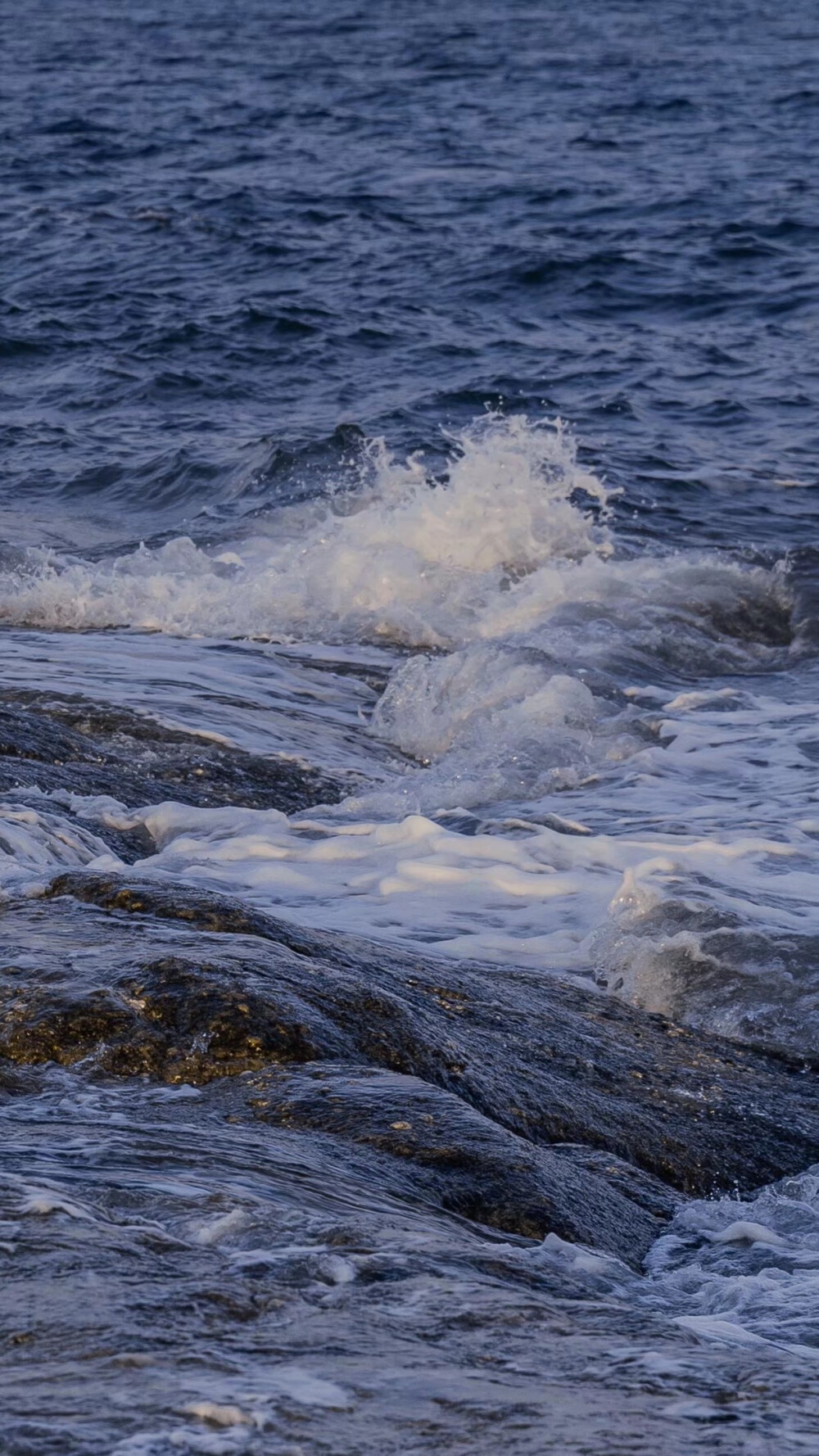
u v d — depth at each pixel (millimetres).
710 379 23062
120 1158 3436
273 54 68875
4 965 5090
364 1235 2756
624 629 13461
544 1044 5617
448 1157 4133
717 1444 1801
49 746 9516
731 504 17344
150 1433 1721
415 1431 1785
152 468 18984
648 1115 5273
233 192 36094
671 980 6621
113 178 38469
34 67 63594
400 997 5477
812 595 14328
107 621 13781
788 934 6961
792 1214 4598
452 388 22438
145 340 25141
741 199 35094
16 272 29562
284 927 5922
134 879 6164
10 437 20688
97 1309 2160
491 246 30812
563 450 18016
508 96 53344
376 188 36875
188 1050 4668
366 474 18266
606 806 9422
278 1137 4016
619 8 96188
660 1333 2268
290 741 10586
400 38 76625
